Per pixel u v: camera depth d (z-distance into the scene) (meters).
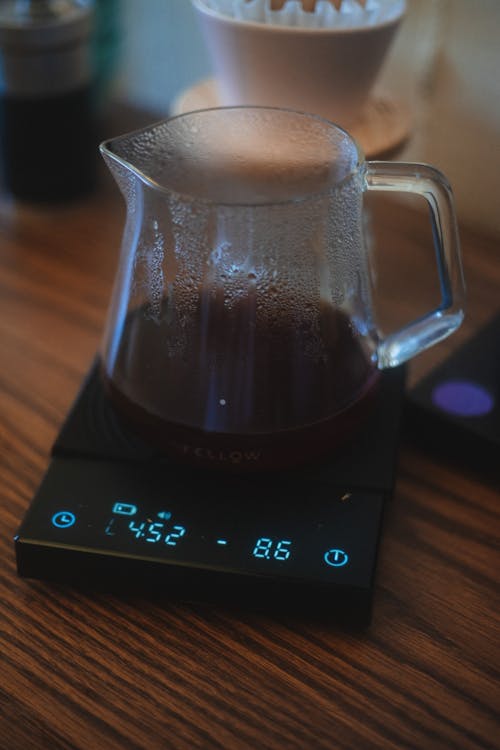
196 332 0.39
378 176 0.40
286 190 0.43
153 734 0.36
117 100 0.72
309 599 0.38
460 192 0.62
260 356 0.38
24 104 0.59
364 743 0.35
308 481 0.41
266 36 0.47
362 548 0.39
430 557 0.42
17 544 0.39
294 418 0.39
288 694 0.37
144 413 0.40
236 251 0.38
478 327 0.52
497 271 0.58
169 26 0.67
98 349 0.52
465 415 0.45
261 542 0.39
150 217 0.38
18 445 0.47
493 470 0.45
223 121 0.42
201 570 0.38
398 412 0.44
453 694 0.37
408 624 0.39
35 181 0.62
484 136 0.59
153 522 0.40
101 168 0.66
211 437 0.39
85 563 0.39
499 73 0.57
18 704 0.37
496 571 0.41
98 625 0.39
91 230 0.62
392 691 0.37
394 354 0.42
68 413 0.45
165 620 0.39
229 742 0.35
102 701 0.37
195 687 0.37
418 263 0.60
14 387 0.50
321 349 0.39
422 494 0.45
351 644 0.39
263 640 0.39
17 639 0.39
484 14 0.55
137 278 0.40
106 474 0.41
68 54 0.58
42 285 0.57
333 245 0.39
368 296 0.43
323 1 0.48
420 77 0.59
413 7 0.57
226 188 0.44
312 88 0.49
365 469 0.41
